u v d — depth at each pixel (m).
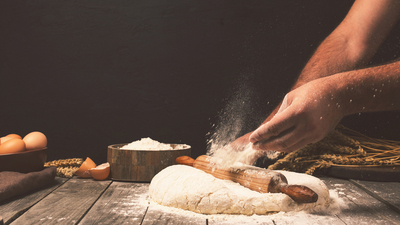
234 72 1.75
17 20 1.78
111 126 1.77
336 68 1.23
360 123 1.72
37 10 1.78
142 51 1.78
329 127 0.81
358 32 1.25
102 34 1.78
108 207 0.92
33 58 1.78
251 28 1.75
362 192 1.15
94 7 1.78
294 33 1.73
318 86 0.80
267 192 0.89
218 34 1.77
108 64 1.78
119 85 1.78
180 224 0.77
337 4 1.70
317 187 0.93
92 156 1.76
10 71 1.78
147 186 1.21
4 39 1.78
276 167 1.44
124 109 1.77
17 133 1.77
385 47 1.68
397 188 1.17
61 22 1.78
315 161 1.44
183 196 0.87
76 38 1.78
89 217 0.83
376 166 1.39
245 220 0.81
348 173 1.35
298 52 1.72
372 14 1.19
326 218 0.83
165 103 1.77
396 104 0.82
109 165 1.34
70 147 1.76
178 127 1.76
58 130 1.77
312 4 1.72
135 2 1.78
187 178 0.91
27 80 1.78
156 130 1.77
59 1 1.78
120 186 1.20
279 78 1.72
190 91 1.77
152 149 1.36
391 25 1.19
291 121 0.77
